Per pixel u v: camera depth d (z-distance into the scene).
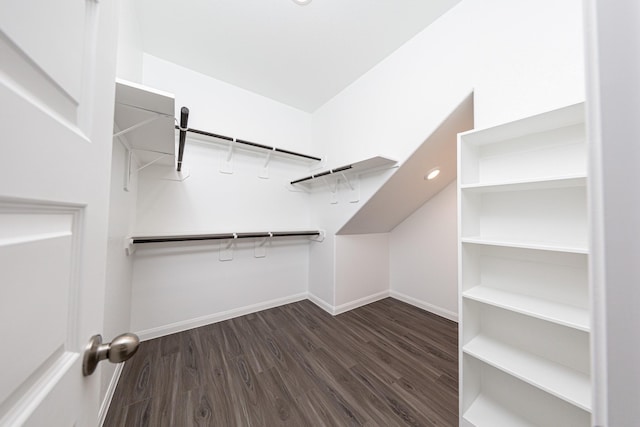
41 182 0.28
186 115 1.29
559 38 1.00
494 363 1.00
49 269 0.30
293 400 1.25
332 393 1.30
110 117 0.48
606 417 0.19
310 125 2.82
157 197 1.88
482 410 1.12
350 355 1.66
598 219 0.21
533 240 1.06
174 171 1.96
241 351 1.69
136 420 1.12
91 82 0.41
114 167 1.18
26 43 0.26
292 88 2.33
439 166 2.00
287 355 1.64
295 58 1.89
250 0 1.37
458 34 1.39
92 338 0.41
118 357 0.42
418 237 2.59
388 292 2.88
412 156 1.69
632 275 0.20
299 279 2.71
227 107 2.22
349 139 2.25
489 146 1.22
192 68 2.01
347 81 2.21
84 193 0.38
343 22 1.54
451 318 2.26
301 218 2.73
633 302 0.20
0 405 0.22
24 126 0.25
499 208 1.19
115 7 0.50
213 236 1.87
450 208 2.33
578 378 0.90
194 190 2.05
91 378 0.42
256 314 2.32
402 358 1.63
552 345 1.01
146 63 1.82
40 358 0.28
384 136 1.89
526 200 1.10
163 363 1.54
